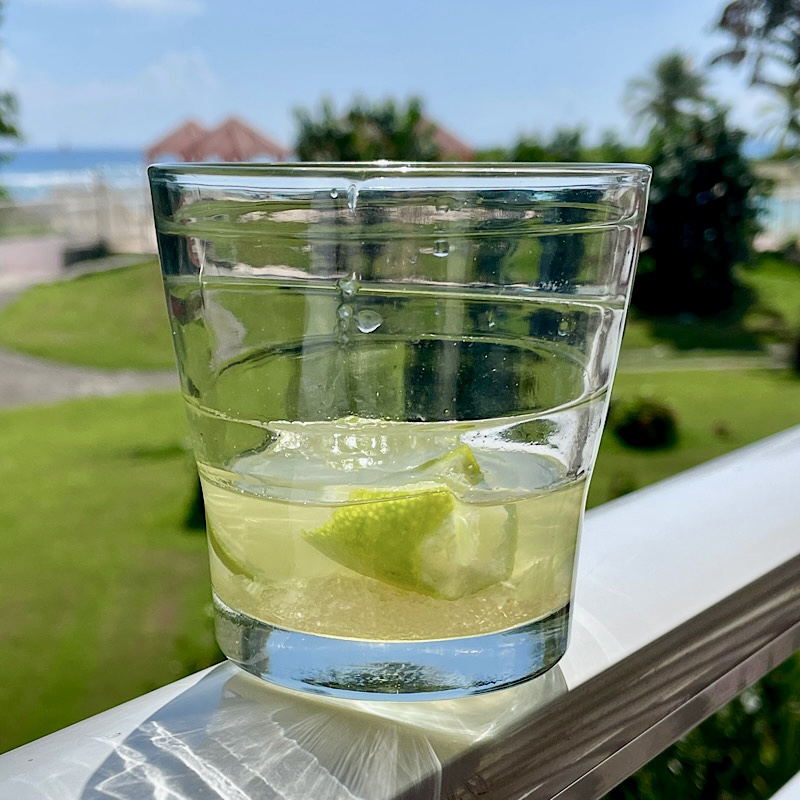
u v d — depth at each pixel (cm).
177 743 14
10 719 102
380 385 15
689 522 22
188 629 123
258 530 15
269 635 15
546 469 15
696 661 18
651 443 215
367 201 14
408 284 15
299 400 15
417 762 13
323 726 14
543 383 15
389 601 14
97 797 12
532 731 14
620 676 16
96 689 108
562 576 15
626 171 15
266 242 14
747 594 18
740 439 220
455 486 14
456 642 14
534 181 14
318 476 14
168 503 178
